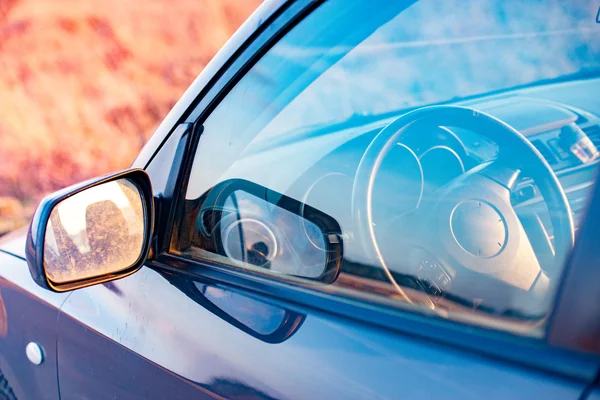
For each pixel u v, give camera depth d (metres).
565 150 1.33
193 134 1.57
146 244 1.50
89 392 1.68
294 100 1.46
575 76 1.40
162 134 1.63
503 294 1.14
